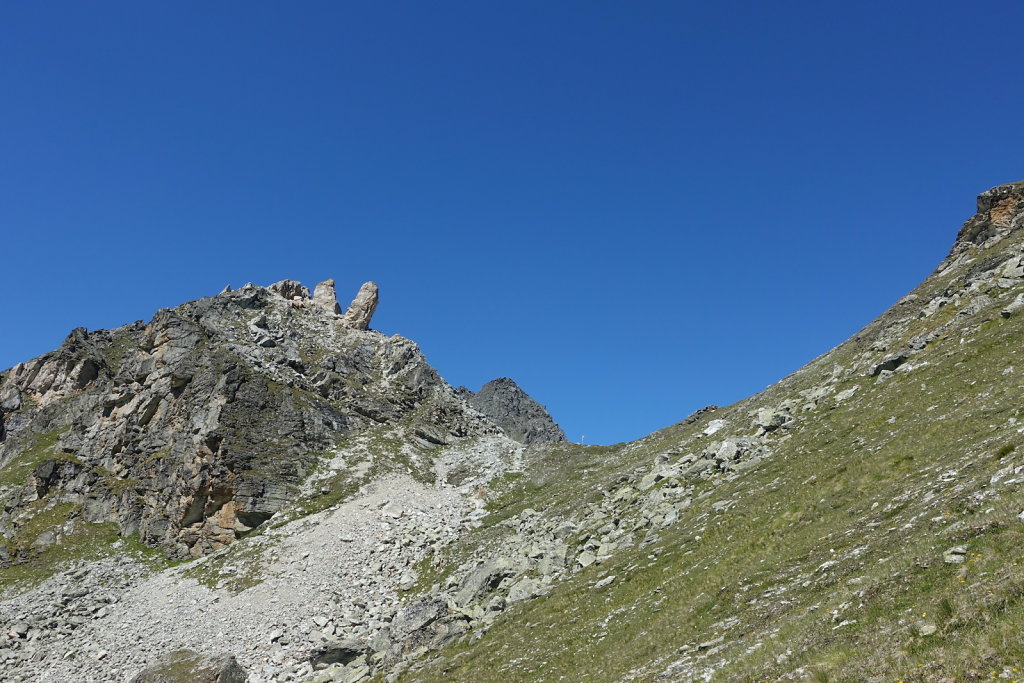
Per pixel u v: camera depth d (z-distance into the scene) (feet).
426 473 337.11
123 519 300.20
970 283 197.98
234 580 245.45
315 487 308.19
